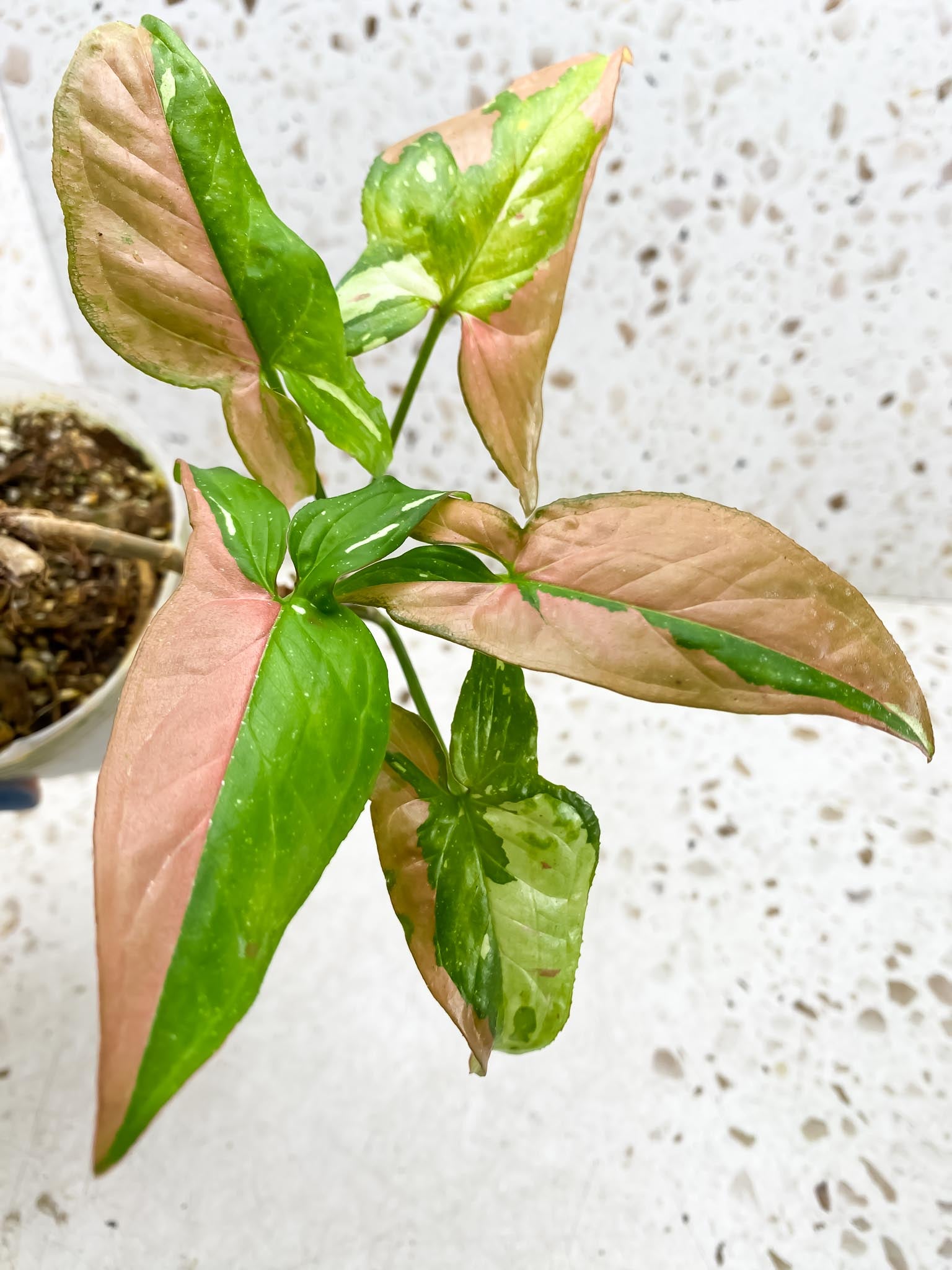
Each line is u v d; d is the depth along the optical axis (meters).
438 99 0.37
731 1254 0.34
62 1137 0.36
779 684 0.17
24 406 0.32
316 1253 0.34
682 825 0.44
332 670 0.18
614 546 0.19
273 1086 0.37
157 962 0.14
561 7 0.34
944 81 0.35
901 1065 0.38
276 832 0.15
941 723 0.48
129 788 0.15
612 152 0.38
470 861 0.23
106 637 0.29
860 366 0.44
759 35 0.34
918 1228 0.35
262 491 0.21
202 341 0.23
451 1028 0.39
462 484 0.50
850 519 0.50
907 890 0.42
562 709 0.48
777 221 0.39
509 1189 0.36
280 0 0.34
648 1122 0.37
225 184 0.21
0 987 0.38
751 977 0.40
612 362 0.44
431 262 0.26
